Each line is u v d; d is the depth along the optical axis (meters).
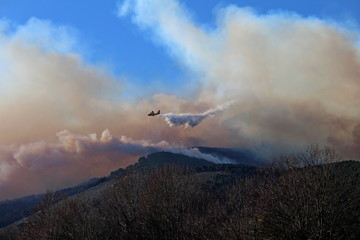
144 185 119.44
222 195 121.50
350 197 80.62
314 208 76.56
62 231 105.69
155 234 97.94
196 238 91.81
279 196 82.50
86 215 108.88
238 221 87.25
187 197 108.50
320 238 71.88
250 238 80.81
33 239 112.75
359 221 76.00
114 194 115.56
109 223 108.25
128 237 101.50
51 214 116.25
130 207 107.44
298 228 74.06
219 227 90.88
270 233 76.75
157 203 102.19
